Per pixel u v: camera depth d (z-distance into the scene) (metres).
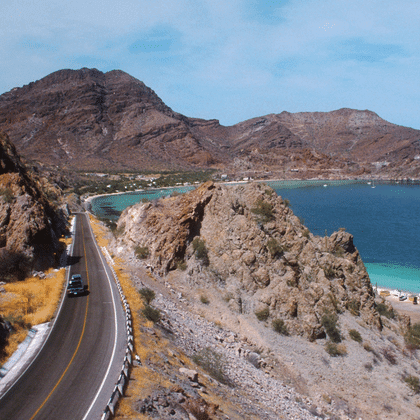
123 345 24.33
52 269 42.34
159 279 42.25
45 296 33.50
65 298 33.88
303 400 29.73
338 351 35.56
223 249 44.22
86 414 17.09
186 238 45.69
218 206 47.41
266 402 26.16
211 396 22.16
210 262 43.88
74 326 27.53
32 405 17.83
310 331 36.97
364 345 36.78
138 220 48.69
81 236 64.38
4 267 37.19
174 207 48.12
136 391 18.89
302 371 33.09
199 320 36.78
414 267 94.38
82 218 89.00
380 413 30.09
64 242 57.31
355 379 32.97
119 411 16.97
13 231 41.84
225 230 45.38
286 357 34.28
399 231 149.25
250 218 45.50
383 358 36.00
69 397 18.45
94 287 36.81
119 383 18.62
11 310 29.52
